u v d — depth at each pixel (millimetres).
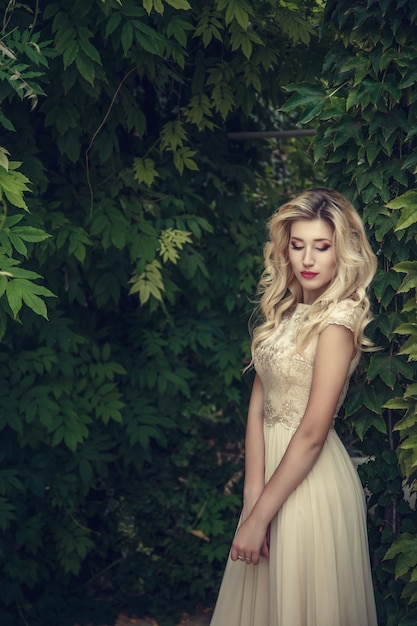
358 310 2537
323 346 2496
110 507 4273
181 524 4273
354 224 2604
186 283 4328
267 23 4027
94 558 4301
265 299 2744
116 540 4262
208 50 4086
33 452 3902
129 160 4148
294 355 2574
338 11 2939
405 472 2906
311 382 2562
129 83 3812
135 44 3533
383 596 3076
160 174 4121
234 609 2717
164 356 4258
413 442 2799
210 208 4418
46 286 3787
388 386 2967
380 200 2980
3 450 3789
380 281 2971
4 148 3322
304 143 4840
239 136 4383
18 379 3760
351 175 3066
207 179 4348
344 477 2604
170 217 4090
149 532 4270
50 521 4043
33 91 3006
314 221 2551
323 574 2518
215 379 4398
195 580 4254
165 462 4328
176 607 4223
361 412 3055
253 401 2795
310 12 4051
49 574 4094
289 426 2625
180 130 3961
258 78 3945
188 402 4359
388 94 2916
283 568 2520
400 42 2834
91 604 4109
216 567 4336
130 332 4332
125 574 4242
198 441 4359
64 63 3203
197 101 3990
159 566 4266
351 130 2936
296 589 2510
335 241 2553
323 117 2955
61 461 4031
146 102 4266
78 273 3912
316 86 3014
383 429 3018
